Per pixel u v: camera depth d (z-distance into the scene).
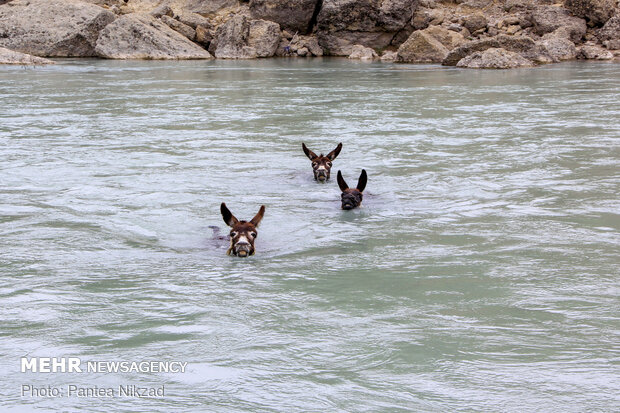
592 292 7.06
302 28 42.22
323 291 7.15
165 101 21.64
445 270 7.75
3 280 7.44
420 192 11.20
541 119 17.77
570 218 9.68
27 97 22.39
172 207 10.35
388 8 38.91
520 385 5.22
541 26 37.84
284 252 8.44
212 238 8.98
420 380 5.31
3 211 10.11
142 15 40.06
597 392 5.11
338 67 33.34
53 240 8.84
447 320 6.41
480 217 9.81
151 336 6.10
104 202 10.59
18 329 6.24
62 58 38.72
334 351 5.80
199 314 6.57
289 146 14.80
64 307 6.73
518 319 6.43
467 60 32.75
